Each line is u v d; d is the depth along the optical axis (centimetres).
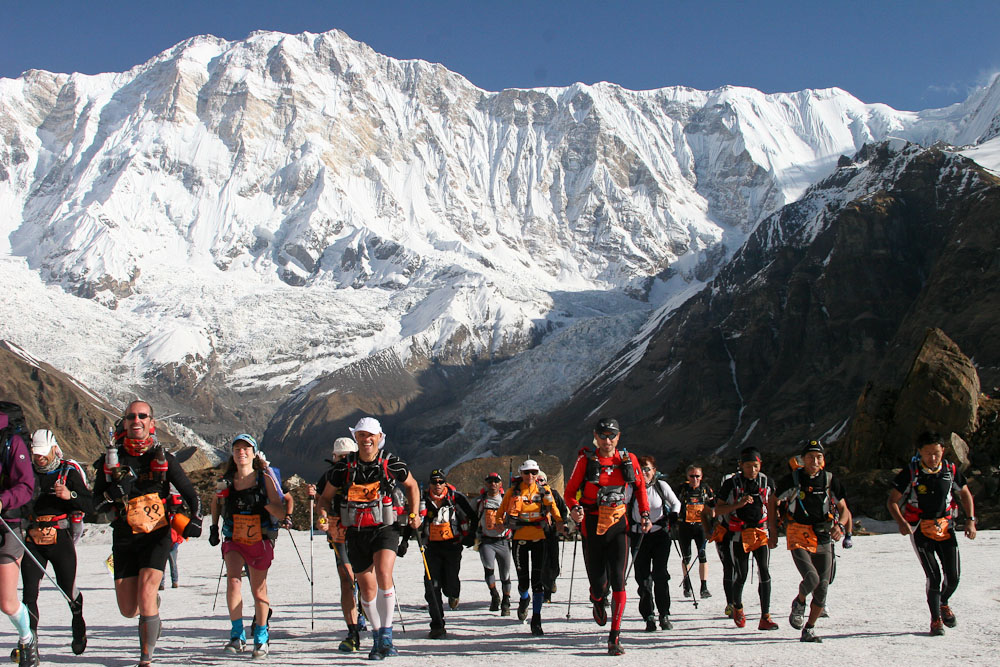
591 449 1116
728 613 1313
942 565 1147
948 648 1018
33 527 1081
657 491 1288
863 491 3741
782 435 16875
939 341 4197
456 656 1061
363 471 1066
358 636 1151
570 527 3206
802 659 973
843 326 18412
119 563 1001
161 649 1170
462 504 1514
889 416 4194
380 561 1052
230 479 1112
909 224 19862
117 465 988
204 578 2264
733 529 1259
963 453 3697
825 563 1126
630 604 1619
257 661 1054
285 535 3653
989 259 14475
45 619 1527
